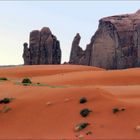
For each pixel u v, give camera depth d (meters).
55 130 33.84
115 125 32.78
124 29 177.12
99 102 37.59
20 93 45.94
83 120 34.62
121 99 39.44
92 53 180.75
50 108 38.47
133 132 31.25
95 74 89.19
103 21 183.25
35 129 34.75
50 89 45.47
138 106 35.81
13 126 36.34
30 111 38.84
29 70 123.06
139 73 84.94
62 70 124.88
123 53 174.00
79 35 183.88
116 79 80.88
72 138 31.02
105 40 179.25
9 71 123.12
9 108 40.38
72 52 184.12
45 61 177.12
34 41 178.62
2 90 49.47
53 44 179.00
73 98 39.53
